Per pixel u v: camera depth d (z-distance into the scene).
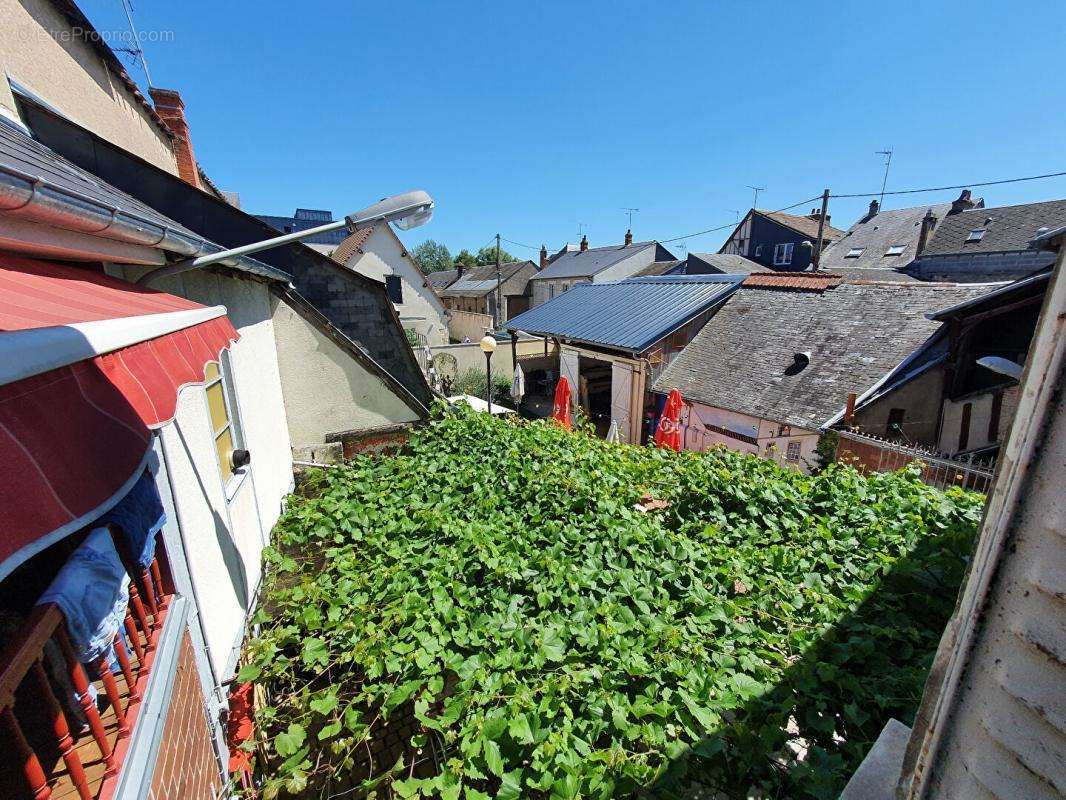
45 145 3.97
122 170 4.73
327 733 2.74
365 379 7.09
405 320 25.47
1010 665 0.85
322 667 3.25
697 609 3.29
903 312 10.16
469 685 2.74
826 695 2.61
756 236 31.70
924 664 2.78
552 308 17.45
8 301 1.50
